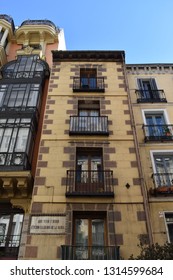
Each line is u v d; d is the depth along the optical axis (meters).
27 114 13.91
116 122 13.49
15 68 17.78
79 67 17.19
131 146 12.41
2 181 11.32
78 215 10.34
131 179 11.16
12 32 22.39
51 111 14.00
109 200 10.48
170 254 7.19
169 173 11.79
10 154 12.14
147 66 18.06
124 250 9.12
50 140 12.57
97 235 9.93
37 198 10.48
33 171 12.29
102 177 11.45
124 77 16.38
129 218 9.98
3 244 10.47
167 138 13.23
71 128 13.05
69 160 11.80
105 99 14.85
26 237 9.52
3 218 11.32
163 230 10.09
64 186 10.88
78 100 14.82
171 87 16.62
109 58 17.92
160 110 14.98
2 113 14.05
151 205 10.83
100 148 12.45
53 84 15.70
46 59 20.38
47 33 22.31
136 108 15.06
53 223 9.81
